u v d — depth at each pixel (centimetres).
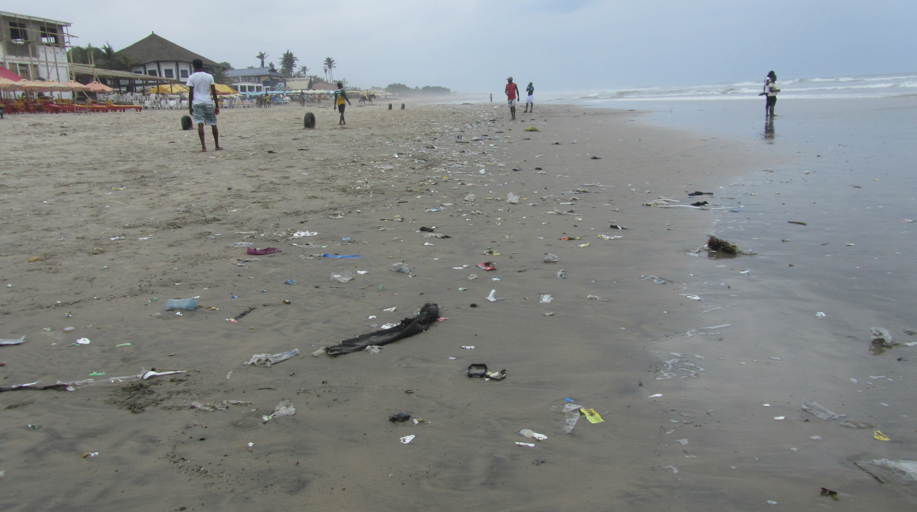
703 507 228
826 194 843
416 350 383
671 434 283
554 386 335
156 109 4675
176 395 322
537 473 254
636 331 409
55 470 254
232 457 265
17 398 318
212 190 926
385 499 237
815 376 336
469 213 788
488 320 433
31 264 555
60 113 3656
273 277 530
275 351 381
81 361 365
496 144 1602
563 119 2562
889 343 371
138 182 984
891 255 555
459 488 245
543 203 850
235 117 2997
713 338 393
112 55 7694
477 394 326
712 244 599
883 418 288
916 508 222
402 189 956
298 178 1045
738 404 308
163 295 482
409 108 4709
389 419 299
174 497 237
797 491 236
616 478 249
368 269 554
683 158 1255
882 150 1213
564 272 541
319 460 264
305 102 7469
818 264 541
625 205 828
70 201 831
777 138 1512
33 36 4625
